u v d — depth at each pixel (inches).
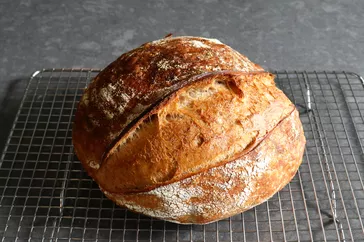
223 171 16.3
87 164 17.6
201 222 17.2
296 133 17.8
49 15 28.8
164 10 29.2
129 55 18.7
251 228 18.7
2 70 25.4
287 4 29.7
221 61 17.6
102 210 19.1
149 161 16.3
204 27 28.1
